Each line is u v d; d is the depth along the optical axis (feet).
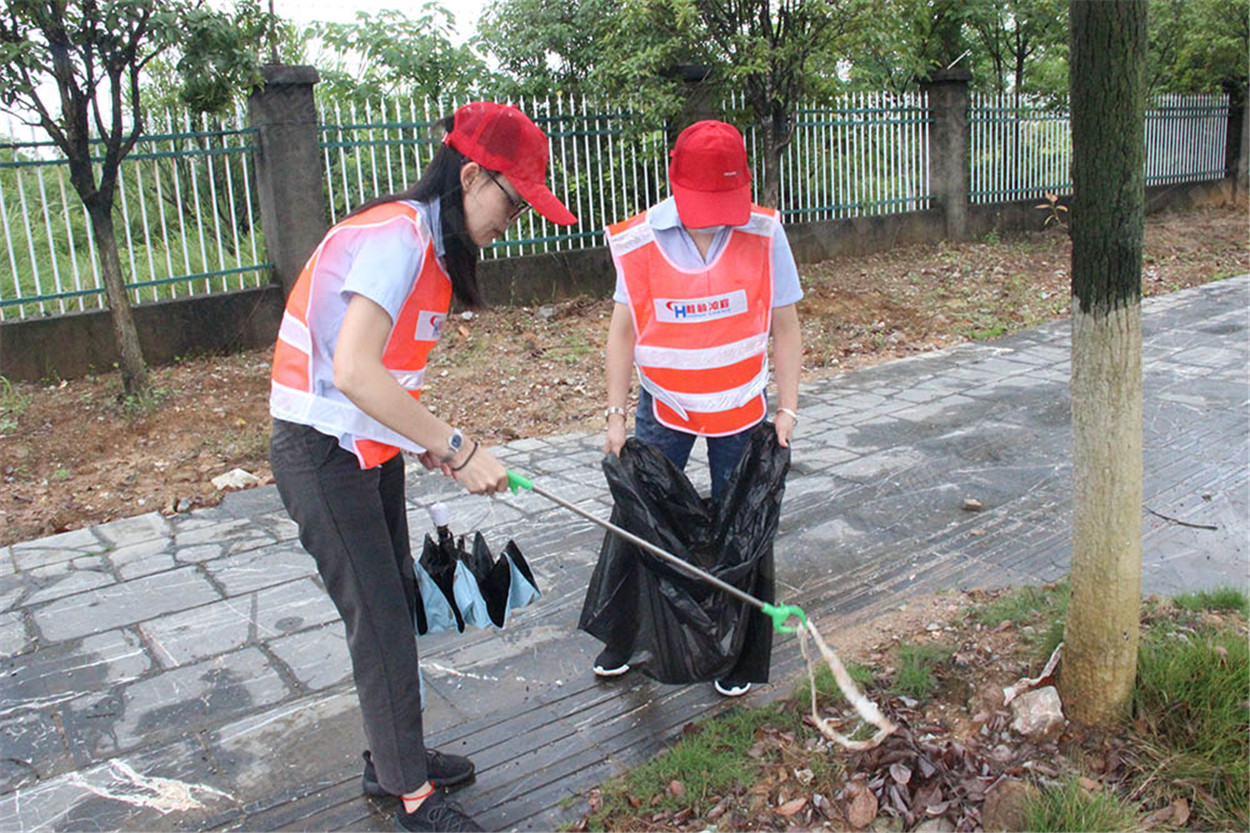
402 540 8.92
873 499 16.48
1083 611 9.02
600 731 10.21
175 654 12.21
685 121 32.09
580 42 33.47
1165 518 15.14
